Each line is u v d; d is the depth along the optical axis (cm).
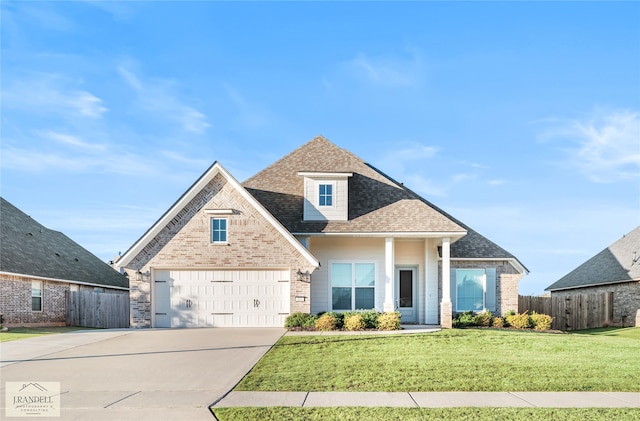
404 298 2489
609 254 3322
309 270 2203
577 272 3562
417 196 2705
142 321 2202
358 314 2133
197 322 2216
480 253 2545
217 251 2222
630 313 2836
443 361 1415
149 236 2212
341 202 2369
